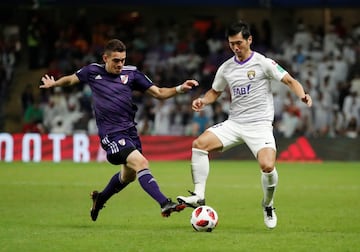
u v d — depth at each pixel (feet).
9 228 104.32
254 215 123.13
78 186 172.65
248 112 106.32
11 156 260.62
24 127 289.53
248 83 105.91
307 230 104.42
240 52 105.29
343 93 296.51
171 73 311.68
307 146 267.18
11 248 86.63
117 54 100.83
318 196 155.94
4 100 314.96
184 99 297.94
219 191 165.68
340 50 327.67
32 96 294.87
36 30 326.24
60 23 348.18
